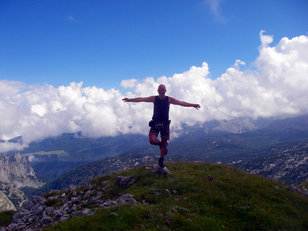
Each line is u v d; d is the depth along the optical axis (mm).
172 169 22094
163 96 14445
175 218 10688
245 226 11211
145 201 14539
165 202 13594
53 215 17500
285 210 12922
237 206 12953
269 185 16406
